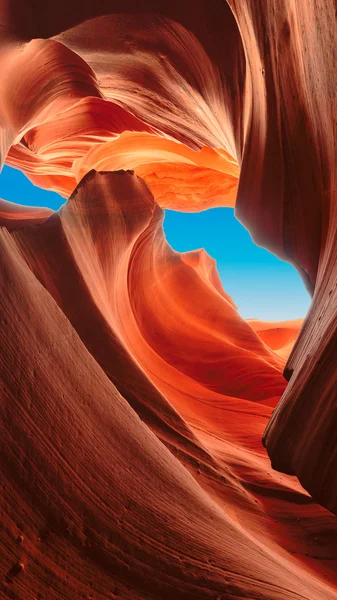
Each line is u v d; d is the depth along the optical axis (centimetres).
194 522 268
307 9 310
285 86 396
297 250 484
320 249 415
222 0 518
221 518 298
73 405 247
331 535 399
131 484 251
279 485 462
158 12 562
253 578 252
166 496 268
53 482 209
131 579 214
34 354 238
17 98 570
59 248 496
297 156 416
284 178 448
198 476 398
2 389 206
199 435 530
